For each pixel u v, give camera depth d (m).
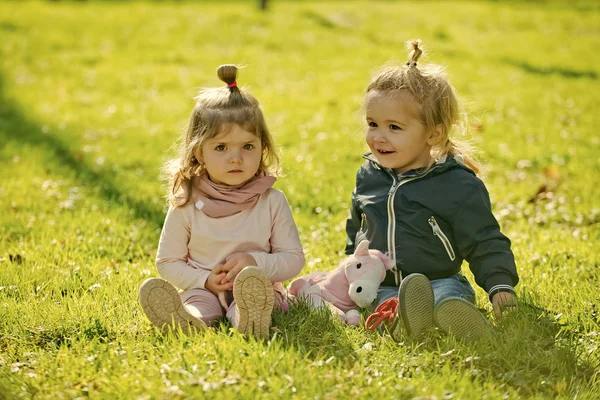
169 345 3.32
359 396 2.87
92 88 11.40
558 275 4.36
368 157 4.13
